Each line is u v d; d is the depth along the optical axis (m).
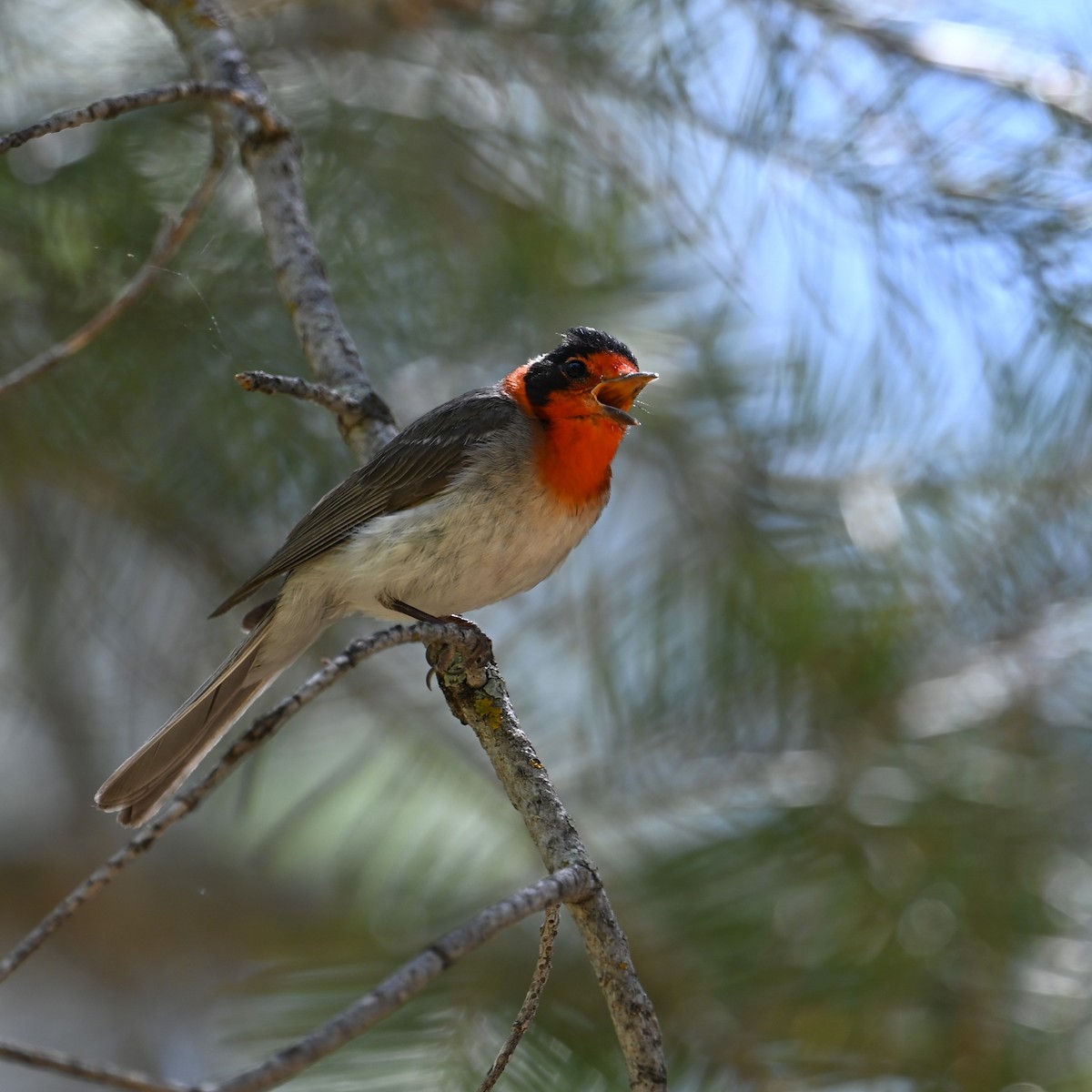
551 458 8.70
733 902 8.59
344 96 10.57
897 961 8.29
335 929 10.52
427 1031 7.77
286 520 10.34
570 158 10.30
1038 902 8.66
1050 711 9.70
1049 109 9.70
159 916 14.34
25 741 14.90
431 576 8.58
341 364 8.26
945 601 10.05
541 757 9.80
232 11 10.64
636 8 10.23
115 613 10.59
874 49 9.88
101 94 10.05
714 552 10.30
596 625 10.33
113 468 9.92
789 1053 7.88
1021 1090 7.77
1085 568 10.07
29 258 9.40
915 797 9.10
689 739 9.73
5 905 14.55
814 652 9.70
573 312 10.82
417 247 10.34
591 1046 7.94
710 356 10.84
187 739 8.72
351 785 11.67
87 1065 3.60
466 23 10.48
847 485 10.42
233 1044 7.79
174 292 9.65
